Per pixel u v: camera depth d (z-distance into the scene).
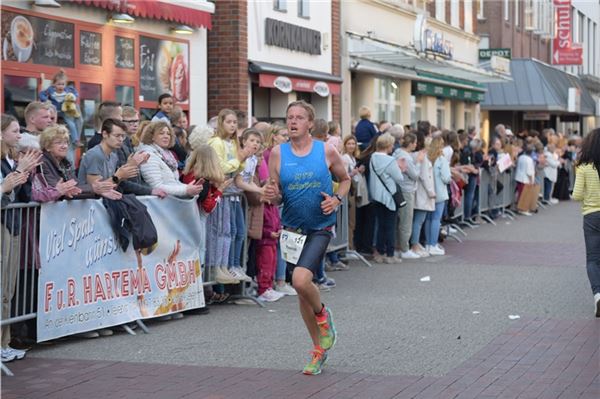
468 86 35.47
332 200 8.45
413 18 29.91
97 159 10.12
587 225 11.35
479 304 11.93
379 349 9.34
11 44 13.83
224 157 11.59
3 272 8.86
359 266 15.45
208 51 19.80
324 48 23.55
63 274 9.38
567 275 14.61
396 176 15.48
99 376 8.28
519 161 25.92
